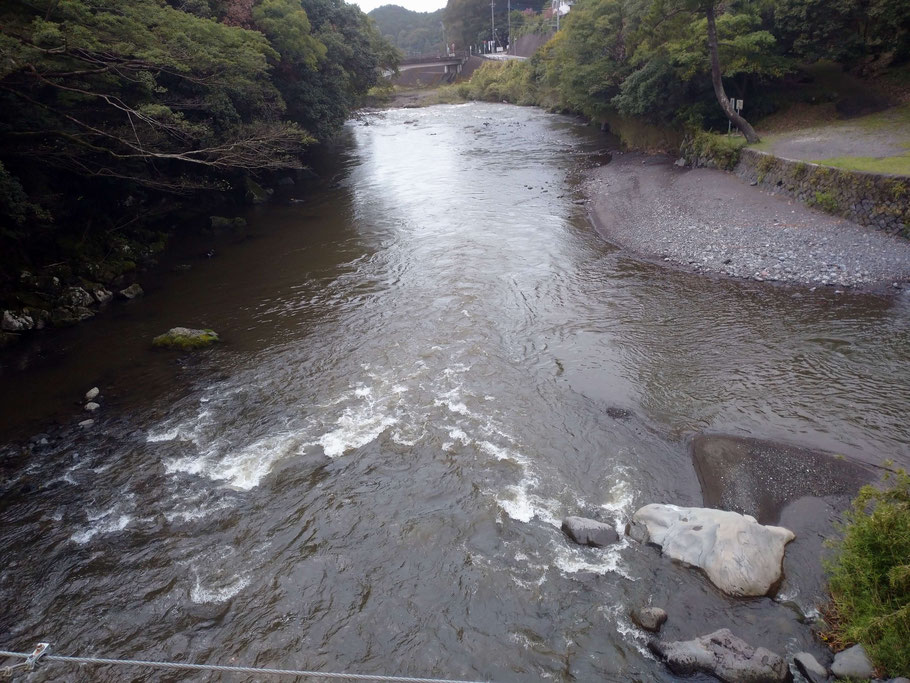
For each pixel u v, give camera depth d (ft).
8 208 60.95
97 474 41.39
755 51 103.71
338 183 126.31
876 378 45.19
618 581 30.83
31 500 39.22
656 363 50.47
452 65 365.40
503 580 31.53
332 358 54.95
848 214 71.36
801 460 37.45
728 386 46.26
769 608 28.50
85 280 71.77
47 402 50.62
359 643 28.86
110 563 34.27
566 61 164.86
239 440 44.21
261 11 114.83
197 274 78.64
